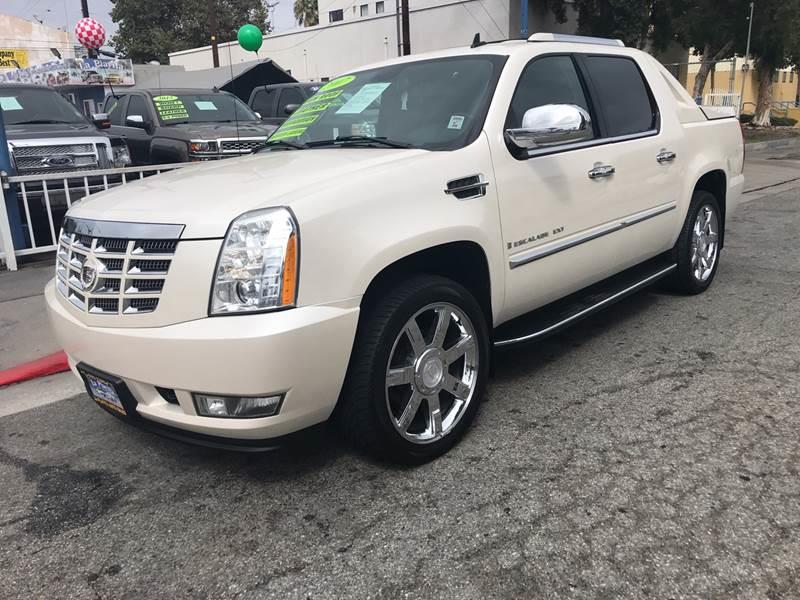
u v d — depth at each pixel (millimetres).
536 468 3045
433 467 3105
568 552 2471
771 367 4059
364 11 38219
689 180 5051
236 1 48469
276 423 2631
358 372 2822
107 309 2797
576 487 2879
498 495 2852
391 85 3996
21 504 2980
